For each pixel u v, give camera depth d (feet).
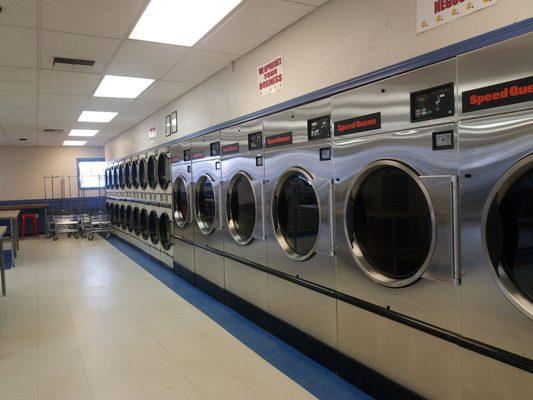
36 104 20.54
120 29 10.90
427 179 6.91
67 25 10.54
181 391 8.99
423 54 7.08
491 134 6.01
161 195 22.52
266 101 12.24
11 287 18.40
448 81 6.63
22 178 40.47
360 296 8.79
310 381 9.34
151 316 14.12
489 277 6.16
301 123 10.41
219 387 9.14
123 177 31.48
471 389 6.56
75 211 38.17
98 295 16.92
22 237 37.73
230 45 12.40
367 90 8.30
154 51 12.78
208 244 16.67
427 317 7.25
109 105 21.21
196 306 15.25
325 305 9.91
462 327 6.63
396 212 8.16
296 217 11.32
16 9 9.50
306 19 10.30
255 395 8.77
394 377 8.05
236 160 13.98
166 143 21.43
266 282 12.46
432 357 7.22
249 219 13.99
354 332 9.03
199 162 17.20
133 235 29.37
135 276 20.49
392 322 8.01
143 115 24.53
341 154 9.05
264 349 11.18
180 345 11.53
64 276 20.62
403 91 7.47
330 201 9.30
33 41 11.66
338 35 9.24
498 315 6.09
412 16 7.45
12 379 9.66
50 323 13.52
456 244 6.53
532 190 6.05
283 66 11.30
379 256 8.63
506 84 5.79
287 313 11.48
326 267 9.78
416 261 7.82
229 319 13.71
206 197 17.57
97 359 10.70
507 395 6.03
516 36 5.65
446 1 6.82
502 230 6.19
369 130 8.25
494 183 5.98
